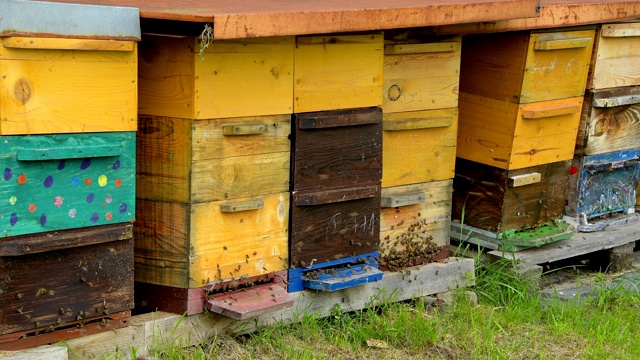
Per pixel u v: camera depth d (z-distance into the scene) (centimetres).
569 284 545
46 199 377
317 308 456
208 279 421
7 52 361
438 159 491
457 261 503
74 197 383
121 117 386
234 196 422
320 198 443
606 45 541
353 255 462
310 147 438
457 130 516
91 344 398
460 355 448
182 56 404
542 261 531
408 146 480
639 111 570
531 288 516
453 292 498
